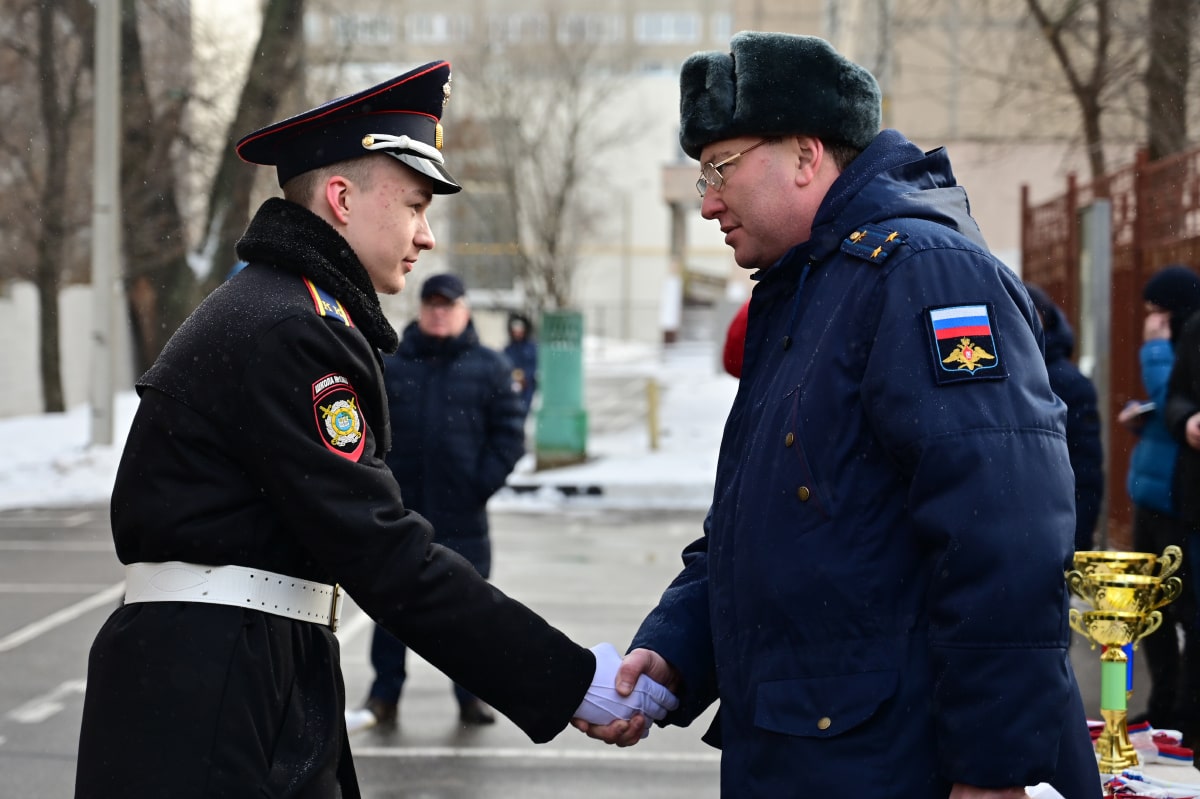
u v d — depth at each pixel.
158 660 2.53
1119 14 12.23
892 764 2.38
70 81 20.83
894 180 2.65
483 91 32.62
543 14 34.38
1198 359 5.18
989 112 15.98
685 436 20.25
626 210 52.50
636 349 50.94
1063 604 2.30
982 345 2.36
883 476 2.45
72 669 7.41
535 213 32.97
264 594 2.61
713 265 57.50
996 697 2.24
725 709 2.64
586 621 8.45
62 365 25.34
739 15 28.84
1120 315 10.09
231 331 2.59
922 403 2.35
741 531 2.57
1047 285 13.20
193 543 2.57
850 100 2.69
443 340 6.32
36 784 5.44
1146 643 5.50
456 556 2.74
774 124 2.67
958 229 2.58
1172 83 10.45
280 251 2.67
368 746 6.06
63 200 21.47
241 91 20.23
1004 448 2.30
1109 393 8.48
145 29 21.66
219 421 2.57
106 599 9.49
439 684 7.25
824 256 2.62
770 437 2.56
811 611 2.46
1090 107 12.88
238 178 20.41
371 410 2.74
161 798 2.47
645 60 60.06
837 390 2.48
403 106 2.76
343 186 2.74
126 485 2.62
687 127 2.78
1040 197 19.61
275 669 2.58
